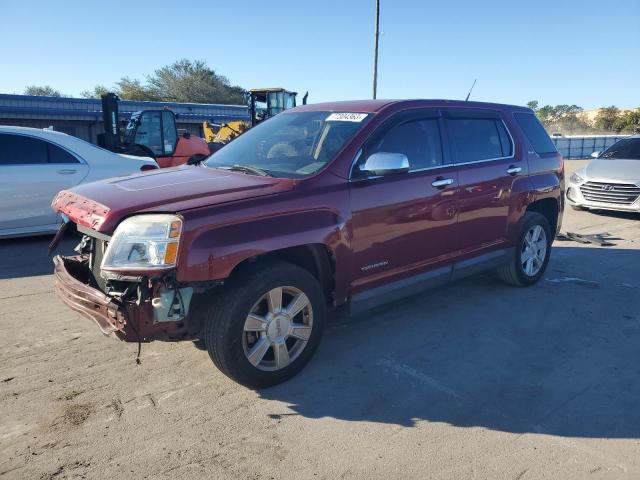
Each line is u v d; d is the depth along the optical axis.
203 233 3.16
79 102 31.02
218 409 3.39
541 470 2.85
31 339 4.36
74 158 7.82
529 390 3.71
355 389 3.68
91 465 2.82
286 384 3.73
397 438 3.12
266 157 4.33
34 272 6.26
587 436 3.18
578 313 5.20
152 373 3.83
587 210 11.53
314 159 4.04
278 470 2.81
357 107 4.50
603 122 61.62
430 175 4.51
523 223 5.61
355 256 3.99
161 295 3.09
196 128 34.91
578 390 3.72
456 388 3.72
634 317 5.12
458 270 4.93
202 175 4.05
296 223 3.57
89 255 3.91
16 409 3.33
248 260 3.55
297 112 4.93
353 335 4.61
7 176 7.22
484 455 2.97
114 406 3.39
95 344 4.29
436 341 4.51
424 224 4.47
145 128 16.16
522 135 5.67
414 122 4.54
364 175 4.00
